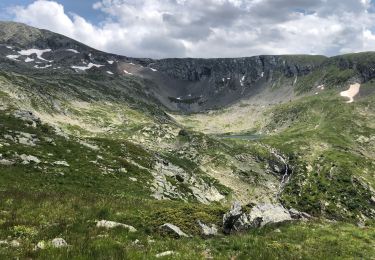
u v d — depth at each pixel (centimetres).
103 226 2494
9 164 4753
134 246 2089
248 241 2481
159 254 1914
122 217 2881
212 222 3116
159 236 2577
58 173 5019
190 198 6981
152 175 6812
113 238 2231
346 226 3150
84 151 6462
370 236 2861
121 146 8112
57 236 2181
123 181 5691
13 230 2180
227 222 3091
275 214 3212
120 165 6425
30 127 6731
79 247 1836
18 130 6234
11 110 7444
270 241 2539
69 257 1692
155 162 8231
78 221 2588
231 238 2597
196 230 2870
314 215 3806
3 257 1603
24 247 1814
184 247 2180
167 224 2742
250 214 3116
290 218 3234
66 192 3994
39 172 4812
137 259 1742
